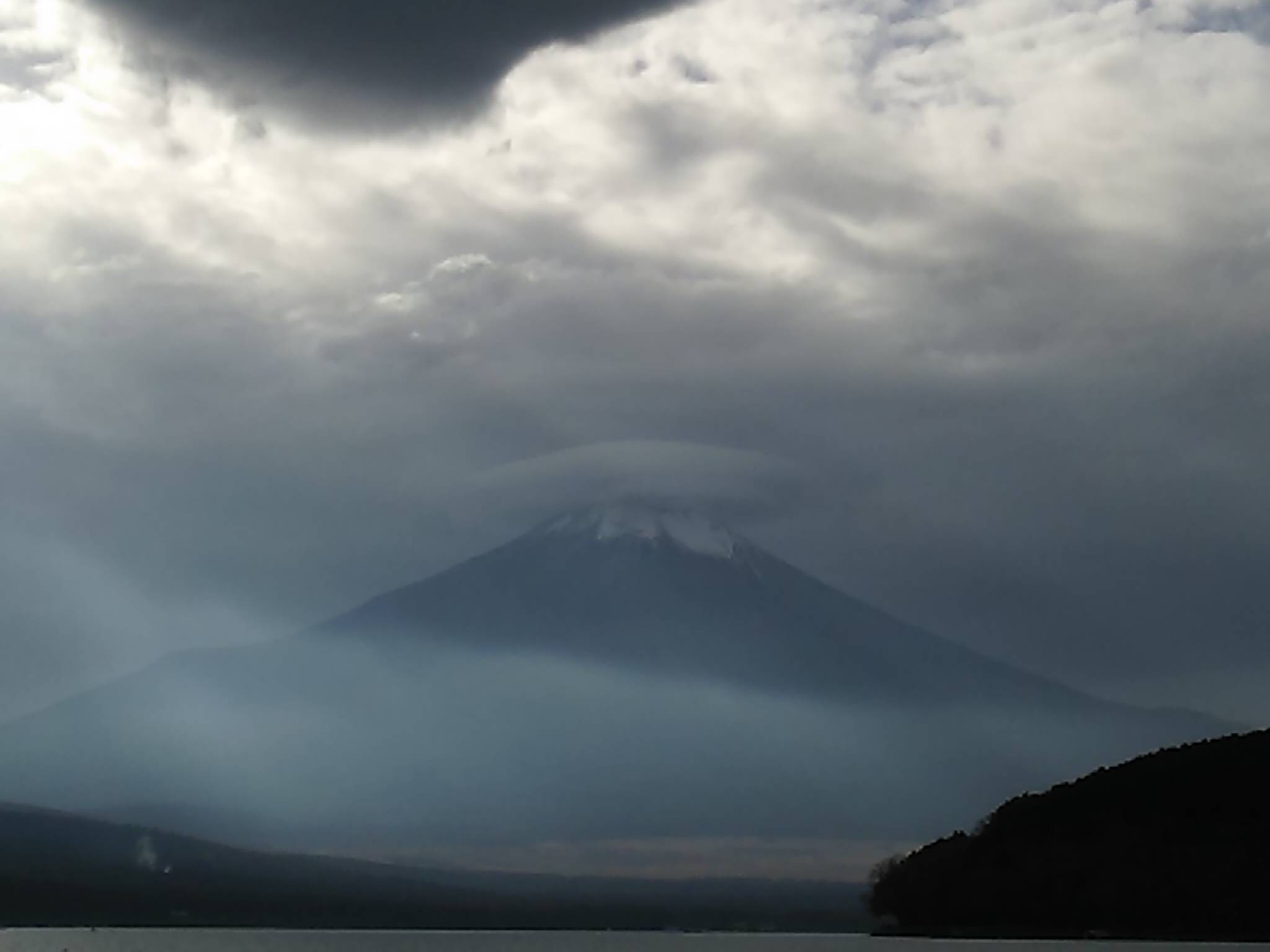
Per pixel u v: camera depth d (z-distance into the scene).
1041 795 192.25
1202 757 183.88
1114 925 161.62
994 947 153.25
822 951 159.62
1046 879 170.38
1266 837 161.12
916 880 188.62
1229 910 154.25
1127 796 181.12
